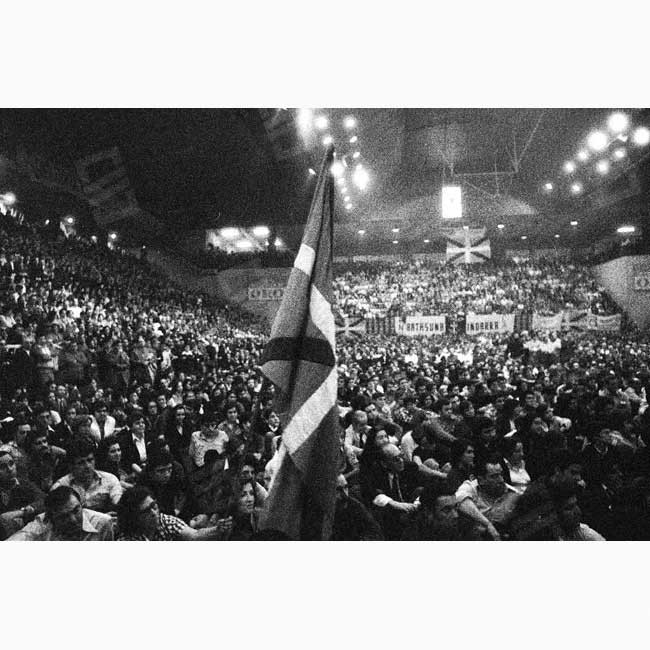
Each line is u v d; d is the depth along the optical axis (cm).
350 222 3738
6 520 524
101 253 2683
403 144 3131
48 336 1309
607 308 3300
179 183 2836
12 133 2058
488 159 3519
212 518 562
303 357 296
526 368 1895
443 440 732
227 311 3281
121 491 593
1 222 2130
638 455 663
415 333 3222
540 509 527
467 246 3697
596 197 3325
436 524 515
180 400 1221
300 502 287
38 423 729
